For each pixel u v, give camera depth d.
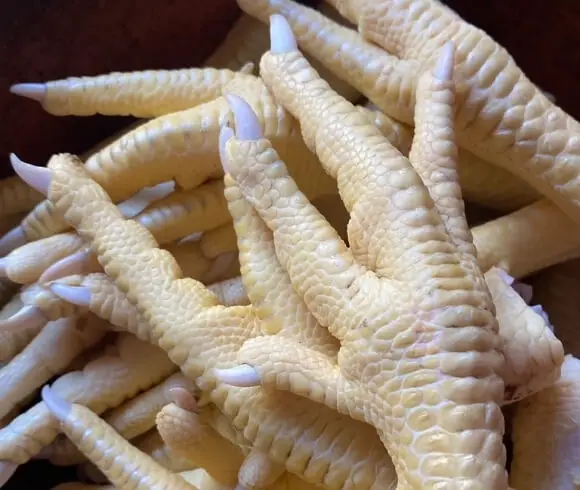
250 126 0.11
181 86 0.14
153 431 0.14
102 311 0.12
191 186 0.14
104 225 0.12
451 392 0.09
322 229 0.10
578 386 0.12
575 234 0.13
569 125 0.12
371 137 0.11
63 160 0.13
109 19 0.16
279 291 0.11
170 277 0.12
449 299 0.09
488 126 0.12
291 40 0.12
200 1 0.16
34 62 0.16
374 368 0.09
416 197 0.10
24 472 0.16
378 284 0.10
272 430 0.11
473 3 0.17
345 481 0.10
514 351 0.11
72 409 0.13
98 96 0.14
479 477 0.09
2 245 0.14
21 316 0.13
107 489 0.14
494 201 0.14
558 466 0.12
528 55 0.17
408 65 0.13
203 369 0.11
